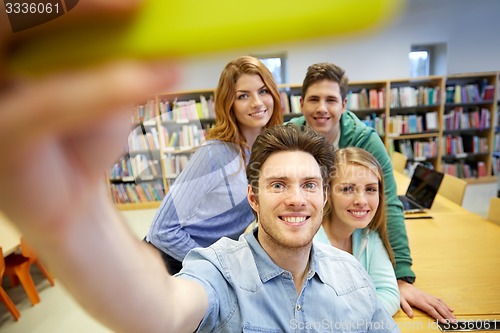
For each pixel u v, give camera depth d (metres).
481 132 4.92
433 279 1.30
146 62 0.10
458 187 2.35
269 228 0.70
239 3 0.09
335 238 1.22
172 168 1.76
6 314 2.41
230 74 1.09
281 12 0.08
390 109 4.65
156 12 0.09
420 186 2.20
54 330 2.19
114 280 0.23
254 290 0.73
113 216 0.22
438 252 1.51
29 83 0.10
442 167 4.78
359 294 0.85
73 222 0.18
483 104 4.75
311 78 1.32
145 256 0.28
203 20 0.08
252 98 1.14
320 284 0.81
